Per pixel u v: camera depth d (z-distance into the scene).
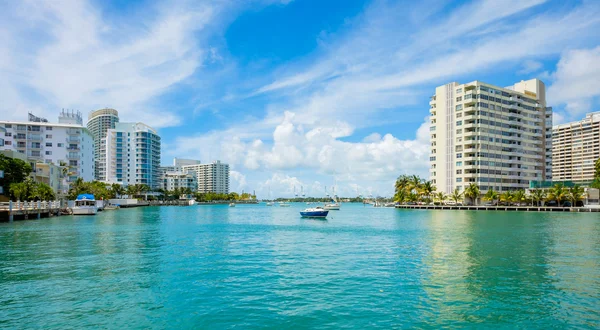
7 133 132.25
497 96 154.75
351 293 22.59
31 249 38.31
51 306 20.08
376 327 17.38
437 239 48.47
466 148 153.25
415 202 169.62
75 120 173.50
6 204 74.06
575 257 34.44
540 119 167.25
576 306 20.38
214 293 22.52
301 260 33.31
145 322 17.92
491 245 42.44
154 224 75.00
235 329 17.11
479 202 148.12
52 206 91.19
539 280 25.86
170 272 28.08
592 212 115.69
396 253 37.16
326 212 100.62
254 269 29.30
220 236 53.50
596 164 138.62
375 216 109.25
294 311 19.41
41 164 112.19
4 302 20.67
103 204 140.50
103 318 18.41
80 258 33.47
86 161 149.88
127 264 31.05
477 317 18.72
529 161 163.25
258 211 163.38
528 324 17.88
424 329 17.20
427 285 24.45
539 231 57.59
